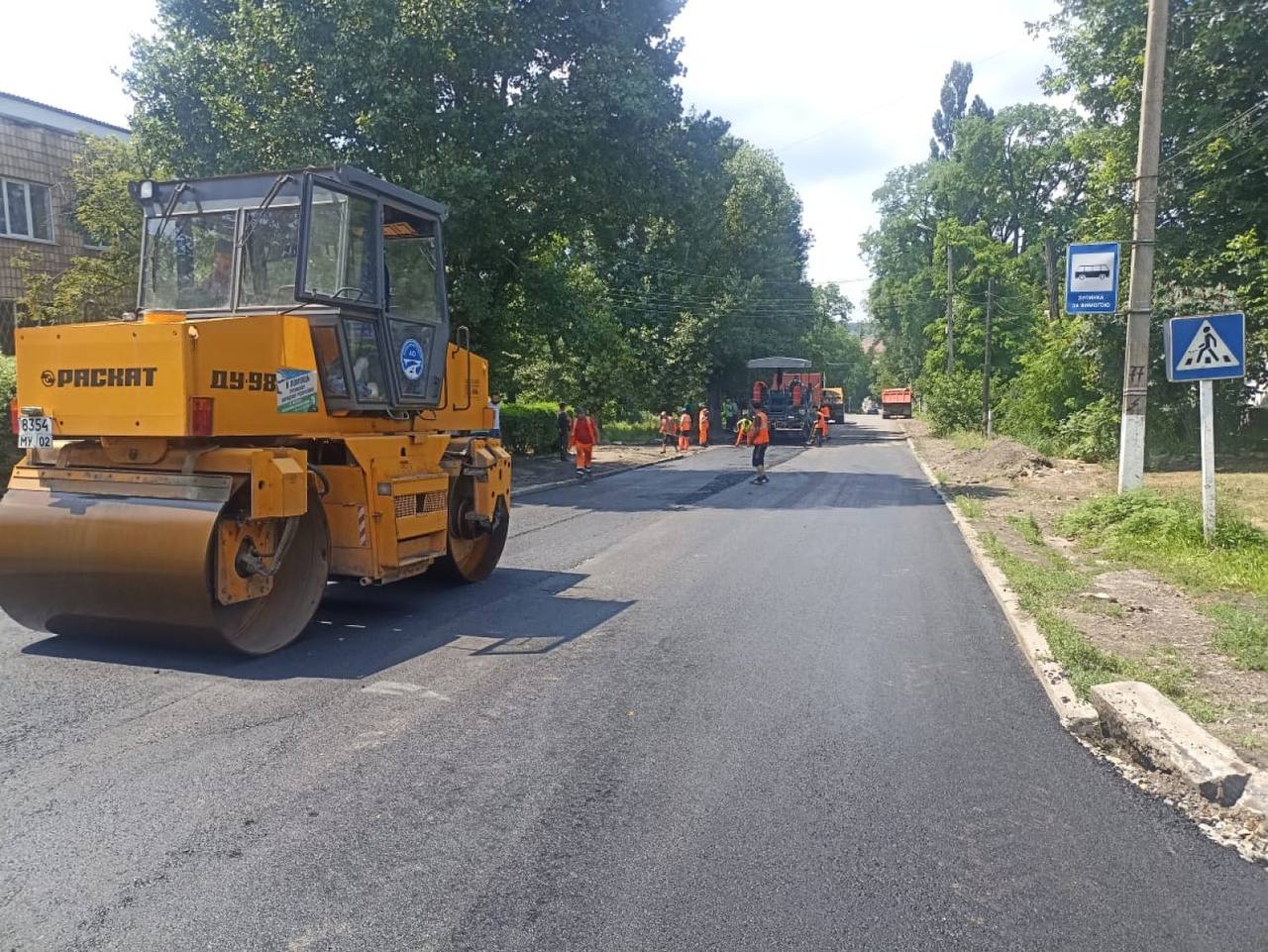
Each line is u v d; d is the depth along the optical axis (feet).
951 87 218.18
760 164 183.73
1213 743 16.11
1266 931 11.44
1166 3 45.06
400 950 10.75
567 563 36.86
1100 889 12.37
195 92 65.62
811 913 11.62
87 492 21.85
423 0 63.00
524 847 13.21
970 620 27.37
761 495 64.75
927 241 205.46
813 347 219.20
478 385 33.65
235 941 10.86
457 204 63.87
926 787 15.51
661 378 158.30
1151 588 31.55
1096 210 90.94
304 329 24.03
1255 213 78.28
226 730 17.51
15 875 12.23
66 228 75.72
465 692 20.03
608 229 75.46
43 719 17.90
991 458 87.61
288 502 21.84
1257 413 82.94
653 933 11.14
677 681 21.12
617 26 68.64
